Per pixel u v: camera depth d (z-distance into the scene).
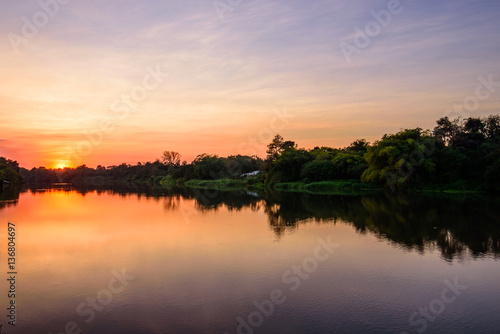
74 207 41.34
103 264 16.50
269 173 86.88
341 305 11.77
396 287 13.40
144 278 14.48
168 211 36.88
